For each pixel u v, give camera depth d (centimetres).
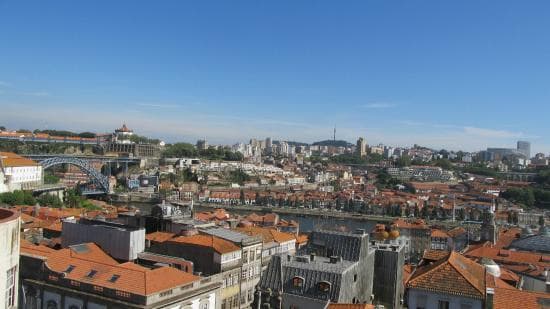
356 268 8394
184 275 8975
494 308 6081
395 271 9288
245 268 11806
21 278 8931
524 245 15012
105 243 10738
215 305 9338
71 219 13838
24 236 12556
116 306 7994
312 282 7831
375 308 6962
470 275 7006
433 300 6619
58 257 9275
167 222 12719
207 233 12050
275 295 7862
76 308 8375
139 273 8450
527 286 9900
